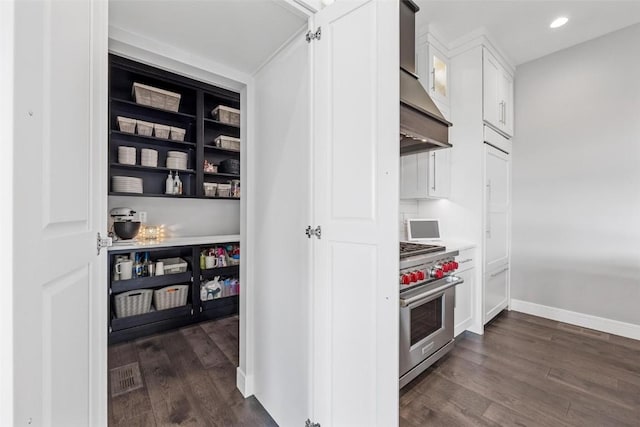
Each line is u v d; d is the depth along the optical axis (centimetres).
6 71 45
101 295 94
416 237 268
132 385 181
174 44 144
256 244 174
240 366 181
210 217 330
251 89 176
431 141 183
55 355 63
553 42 272
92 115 85
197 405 164
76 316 75
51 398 61
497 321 285
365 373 108
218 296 296
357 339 110
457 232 277
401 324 164
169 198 301
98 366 93
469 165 269
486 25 247
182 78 275
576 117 276
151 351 224
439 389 176
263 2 115
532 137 303
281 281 149
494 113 278
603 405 161
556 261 288
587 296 270
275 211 155
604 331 259
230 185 326
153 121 286
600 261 262
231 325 277
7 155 45
